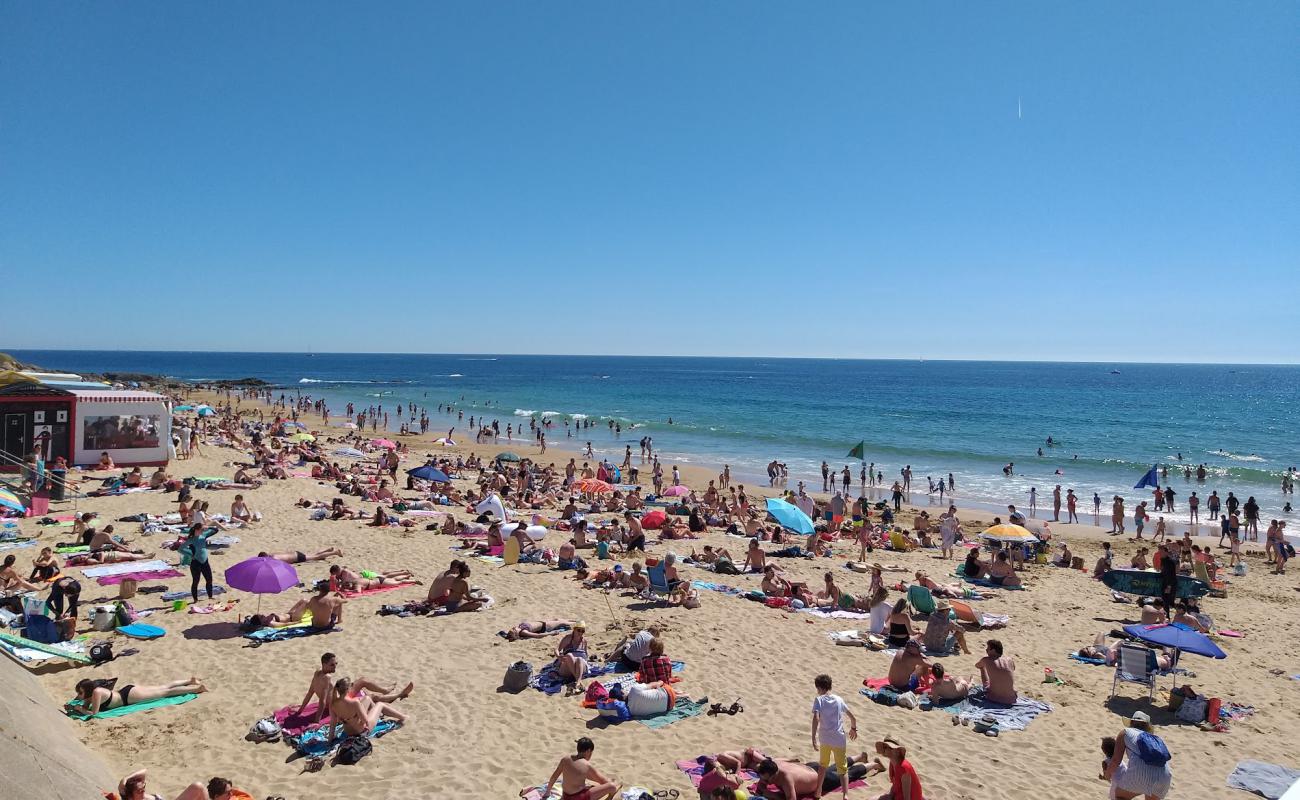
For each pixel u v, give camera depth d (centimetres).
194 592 1352
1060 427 6669
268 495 2420
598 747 871
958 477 4103
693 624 1345
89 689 915
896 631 1259
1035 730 973
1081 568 2023
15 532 1739
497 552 1798
